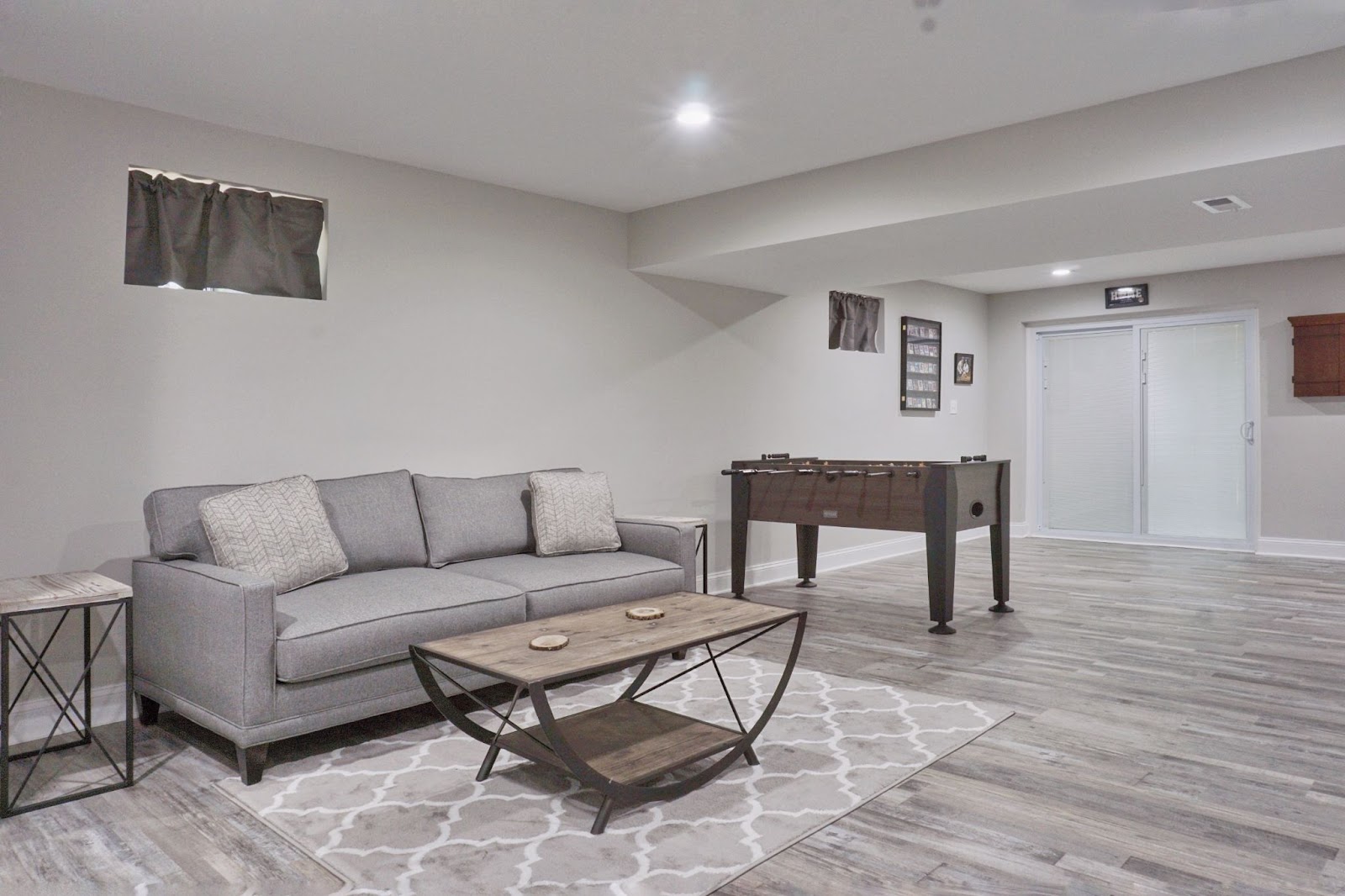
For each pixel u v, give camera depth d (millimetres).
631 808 2453
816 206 4312
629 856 2176
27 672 3133
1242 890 1990
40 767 2805
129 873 2096
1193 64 3041
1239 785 2588
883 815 2391
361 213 4043
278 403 3771
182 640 2881
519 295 4672
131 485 3377
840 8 2625
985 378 8703
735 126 3674
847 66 3055
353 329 4012
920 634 4520
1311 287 6879
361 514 3598
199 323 3551
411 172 4223
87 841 2271
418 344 4246
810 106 3439
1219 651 4141
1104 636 4449
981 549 7730
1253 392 7293
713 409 5785
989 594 5574
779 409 6289
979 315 8594
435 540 3824
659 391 5426
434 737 3080
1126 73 3123
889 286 7352
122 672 3344
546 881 2053
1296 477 7012
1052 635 4496
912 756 2828
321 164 3912
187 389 3518
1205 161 3193
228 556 2994
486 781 2670
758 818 2381
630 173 4371
